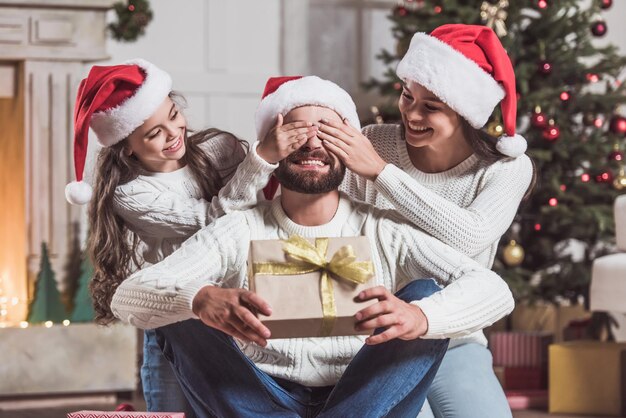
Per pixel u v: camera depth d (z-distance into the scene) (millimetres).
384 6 7102
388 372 2514
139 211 3006
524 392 5512
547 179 5730
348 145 2666
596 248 6191
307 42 6945
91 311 5570
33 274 5684
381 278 2686
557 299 6441
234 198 2811
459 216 2721
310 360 2662
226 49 6781
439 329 2410
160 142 3027
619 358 5008
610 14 7391
